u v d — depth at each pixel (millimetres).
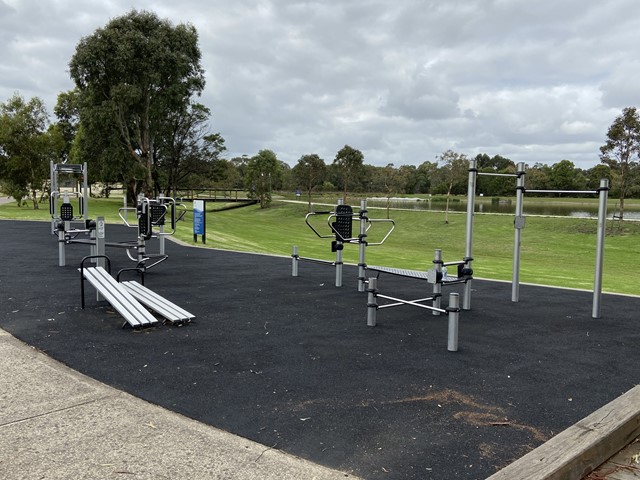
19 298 6793
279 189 71938
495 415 3422
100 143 34375
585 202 51594
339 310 6520
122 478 2543
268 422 3246
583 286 10141
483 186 59156
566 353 4887
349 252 17188
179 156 42969
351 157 53875
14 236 15203
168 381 3936
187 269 9805
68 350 4656
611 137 28188
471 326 5875
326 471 2662
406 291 7957
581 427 3016
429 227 32406
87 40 32094
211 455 2799
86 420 3195
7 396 3543
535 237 26984
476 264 15148
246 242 17953
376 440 3027
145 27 33312
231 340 5090
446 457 2834
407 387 3912
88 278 6453
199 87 37031
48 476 2547
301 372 4203
